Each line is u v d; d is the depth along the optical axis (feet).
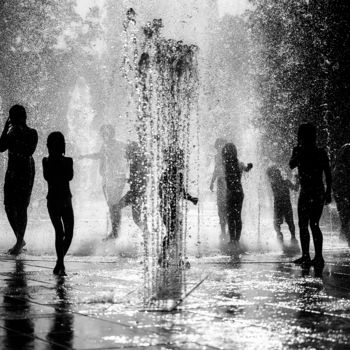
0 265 36.35
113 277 30.42
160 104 44.98
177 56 45.52
